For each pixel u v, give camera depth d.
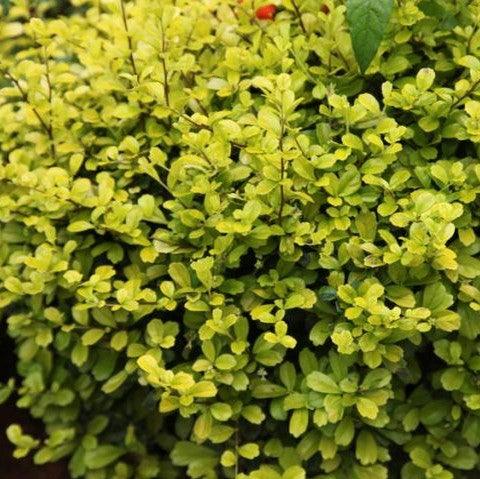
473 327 0.45
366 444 0.46
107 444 0.61
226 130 0.45
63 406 0.61
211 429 0.47
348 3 0.43
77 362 0.52
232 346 0.44
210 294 0.45
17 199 0.55
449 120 0.47
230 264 0.46
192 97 0.50
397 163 0.48
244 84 0.49
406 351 0.46
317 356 0.48
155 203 0.50
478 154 0.47
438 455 0.48
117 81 0.52
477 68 0.46
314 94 0.48
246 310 0.46
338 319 0.45
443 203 0.41
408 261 0.41
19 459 0.69
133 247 0.52
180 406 0.44
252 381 0.46
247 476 0.45
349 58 0.51
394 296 0.44
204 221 0.46
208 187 0.45
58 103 0.53
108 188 0.48
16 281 0.50
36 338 0.55
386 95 0.46
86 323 0.51
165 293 0.45
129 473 0.59
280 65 0.52
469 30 0.49
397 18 0.50
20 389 0.60
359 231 0.45
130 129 0.54
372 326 0.42
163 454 0.62
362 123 0.48
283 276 0.47
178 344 0.52
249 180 0.47
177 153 0.54
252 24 0.56
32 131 0.59
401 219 0.43
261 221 0.46
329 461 0.47
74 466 0.60
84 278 0.51
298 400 0.44
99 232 0.49
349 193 0.45
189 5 0.55
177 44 0.53
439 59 0.51
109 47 0.52
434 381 0.48
